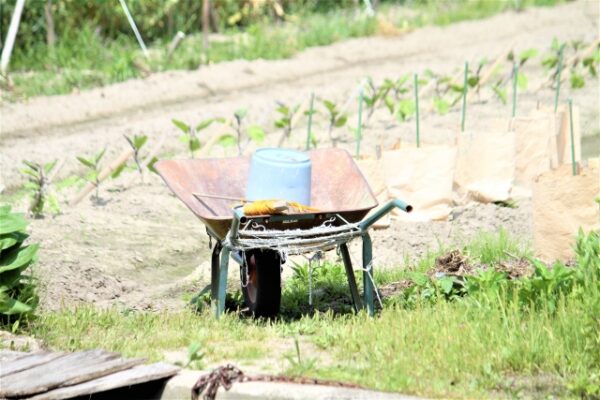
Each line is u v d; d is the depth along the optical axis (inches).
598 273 339.0
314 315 346.9
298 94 743.7
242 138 634.2
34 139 631.8
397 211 461.7
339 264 416.5
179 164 361.4
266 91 765.3
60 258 419.8
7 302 328.2
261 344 315.9
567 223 396.8
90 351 295.6
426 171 458.6
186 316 349.4
